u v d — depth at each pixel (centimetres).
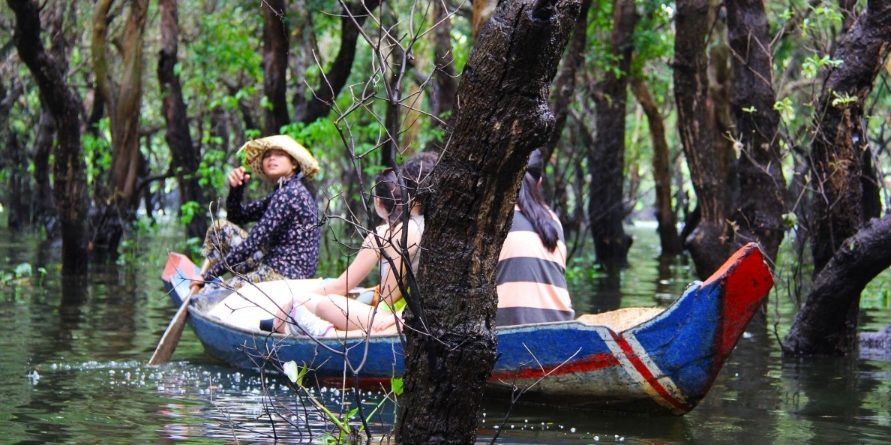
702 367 548
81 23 2155
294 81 1733
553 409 593
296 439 501
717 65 1697
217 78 1944
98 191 1728
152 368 709
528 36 378
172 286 896
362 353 627
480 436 520
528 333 588
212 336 722
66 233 1354
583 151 2011
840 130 794
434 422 408
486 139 389
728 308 539
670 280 1466
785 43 1602
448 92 1488
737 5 959
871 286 1324
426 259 407
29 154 2561
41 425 529
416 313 406
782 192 966
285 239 791
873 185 924
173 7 1695
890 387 669
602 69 1861
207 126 2361
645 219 4831
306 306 681
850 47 789
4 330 874
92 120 2180
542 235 636
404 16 1772
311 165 827
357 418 552
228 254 786
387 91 418
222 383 657
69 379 660
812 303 791
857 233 767
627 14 1766
